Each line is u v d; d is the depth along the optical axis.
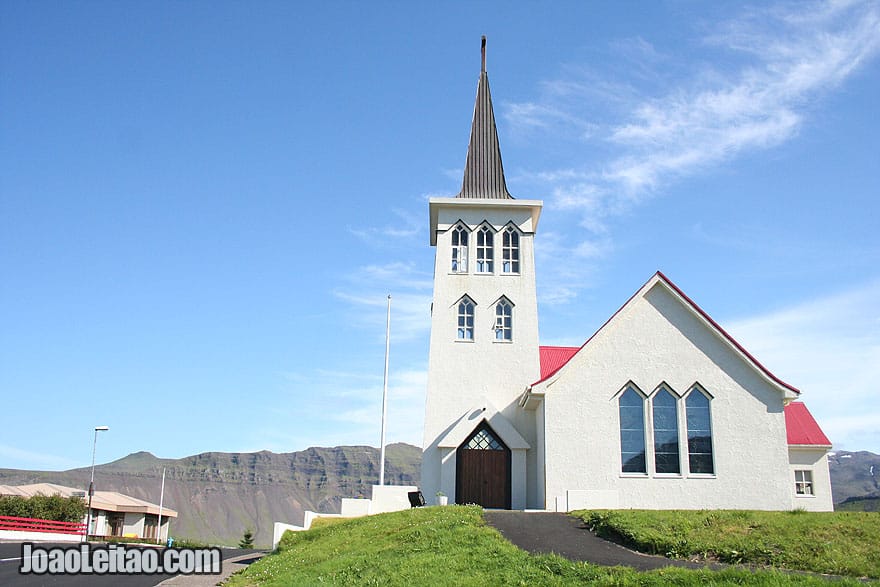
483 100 45.62
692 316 34.88
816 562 19.39
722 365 34.31
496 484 37.38
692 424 33.84
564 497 32.69
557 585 17.44
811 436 40.09
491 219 42.19
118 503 78.88
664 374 34.22
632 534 21.95
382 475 39.50
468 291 41.09
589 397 34.00
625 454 33.50
